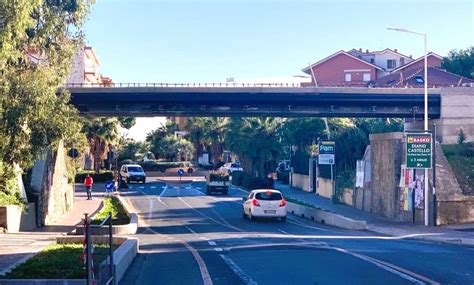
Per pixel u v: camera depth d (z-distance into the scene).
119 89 36.75
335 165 48.44
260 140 60.25
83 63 59.38
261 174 61.09
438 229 27.88
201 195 54.62
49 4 19.56
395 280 13.19
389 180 34.34
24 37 18.55
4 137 18.55
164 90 36.97
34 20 17.22
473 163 32.81
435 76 63.25
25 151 19.81
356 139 50.38
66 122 20.39
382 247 20.48
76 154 38.84
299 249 19.75
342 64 85.56
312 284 12.86
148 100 38.16
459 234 25.62
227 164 85.06
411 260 16.66
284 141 61.88
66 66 20.17
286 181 68.56
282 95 38.06
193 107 39.81
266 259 17.20
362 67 85.12
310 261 16.61
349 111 40.34
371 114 40.94
